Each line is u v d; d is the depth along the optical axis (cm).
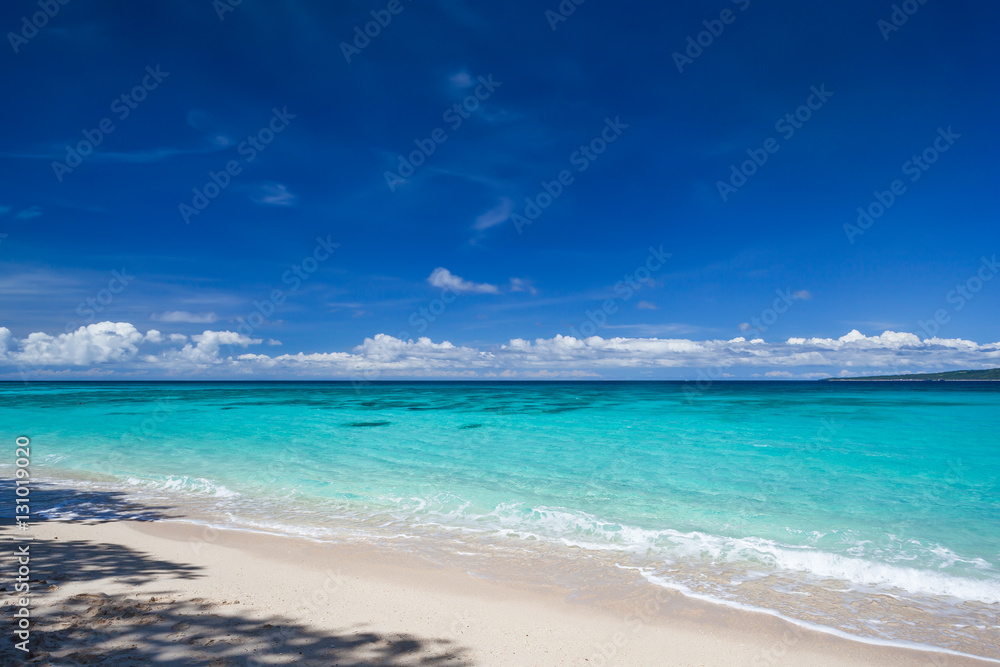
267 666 436
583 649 517
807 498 1156
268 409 3522
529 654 500
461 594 647
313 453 1745
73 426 2495
